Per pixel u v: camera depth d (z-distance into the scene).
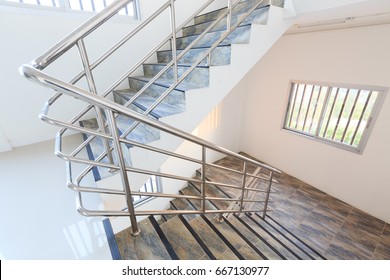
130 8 2.30
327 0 1.39
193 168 3.99
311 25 2.38
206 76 1.47
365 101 2.60
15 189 1.49
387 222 2.71
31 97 1.96
